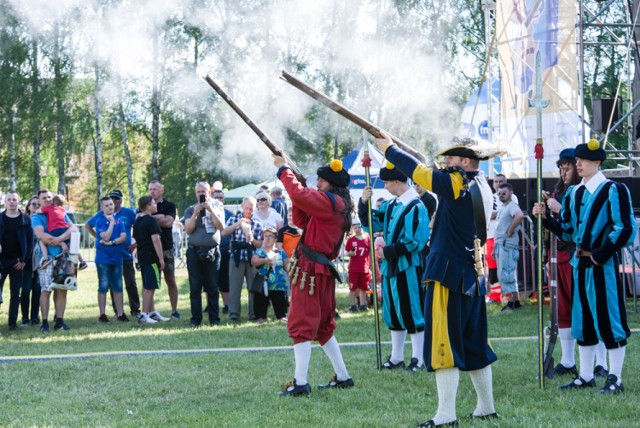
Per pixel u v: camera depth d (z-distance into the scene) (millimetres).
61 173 32656
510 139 16328
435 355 5348
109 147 38438
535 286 12516
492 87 20250
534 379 6953
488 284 13109
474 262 5395
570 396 6258
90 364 7812
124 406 6148
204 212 11117
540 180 6453
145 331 10484
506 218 11945
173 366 7664
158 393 6578
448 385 5387
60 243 10797
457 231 5371
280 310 11547
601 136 15539
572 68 15117
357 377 7109
